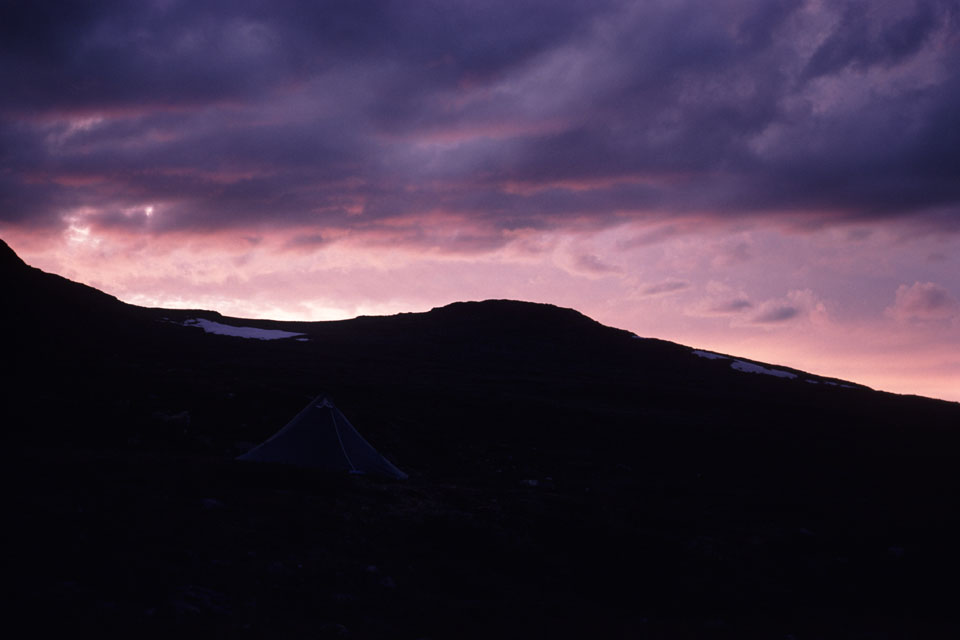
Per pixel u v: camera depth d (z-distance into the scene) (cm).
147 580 1366
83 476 2130
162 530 1700
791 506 3145
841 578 2184
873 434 5991
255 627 1222
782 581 2133
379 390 5450
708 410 6512
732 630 1650
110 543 1552
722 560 2216
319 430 2909
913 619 1866
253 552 1670
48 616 1089
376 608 1484
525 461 4003
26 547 1441
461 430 4612
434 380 6575
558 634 1454
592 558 2123
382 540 1966
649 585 1970
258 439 3656
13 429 3111
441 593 1666
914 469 4656
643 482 3653
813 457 4822
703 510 2966
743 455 4722
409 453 3900
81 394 3866
